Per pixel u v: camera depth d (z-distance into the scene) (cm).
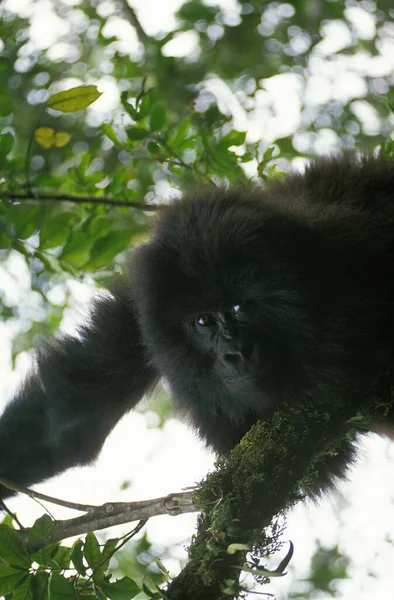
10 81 999
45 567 418
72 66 1054
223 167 685
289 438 465
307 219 561
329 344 544
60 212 728
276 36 1091
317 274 545
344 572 935
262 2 1085
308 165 686
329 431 485
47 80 1022
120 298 674
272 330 549
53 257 665
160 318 560
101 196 731
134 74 962
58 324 852
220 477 434
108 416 691
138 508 432
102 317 677
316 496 625
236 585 381
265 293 537
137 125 678
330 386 531
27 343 874
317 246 550
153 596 374
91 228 666
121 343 668
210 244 534
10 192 679
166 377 604
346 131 1038
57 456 684
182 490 436
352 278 552
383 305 554
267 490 432
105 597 412
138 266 571
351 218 577
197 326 563
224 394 596
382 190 627
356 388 524
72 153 888
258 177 692
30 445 675
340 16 1074
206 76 1038
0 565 412
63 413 678
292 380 551
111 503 438
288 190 643
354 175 652
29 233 662
